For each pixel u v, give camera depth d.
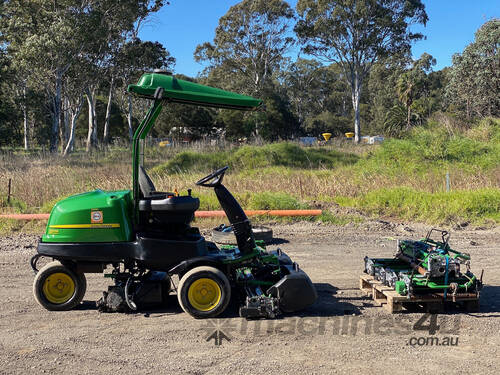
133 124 62.72
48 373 3.94
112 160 22.72
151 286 5.39
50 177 14.95
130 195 5.45
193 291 5.15
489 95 33.22
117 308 5.34
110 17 40.03
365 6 47.06
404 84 55.28
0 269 7.31
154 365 4.09
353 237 9.87
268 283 5.54
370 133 70.31
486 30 33.53
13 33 35.47
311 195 14.32
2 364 4.11
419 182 15.45
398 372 4.01
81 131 64.00
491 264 7.73
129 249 5.11
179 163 21.84
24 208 12.31
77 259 5.14
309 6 49.03
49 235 5.18
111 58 42.00
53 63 35.28
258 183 15.02
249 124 51.62
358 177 16.81
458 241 9.54
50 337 4.70
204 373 3.95
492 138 21.56
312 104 80.69
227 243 7.88
